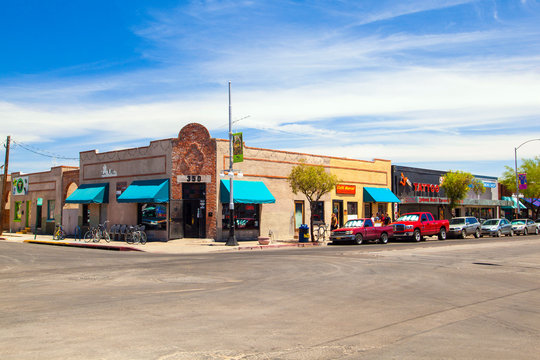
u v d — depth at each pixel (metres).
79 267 16.47
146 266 16.59
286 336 6.84
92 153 36.16
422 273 14.51
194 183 30.33
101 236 32.69
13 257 20.62
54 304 9.27
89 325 7.41
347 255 20.80
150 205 31.12
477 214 57.66
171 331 7.06
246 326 7.45
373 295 10.51
